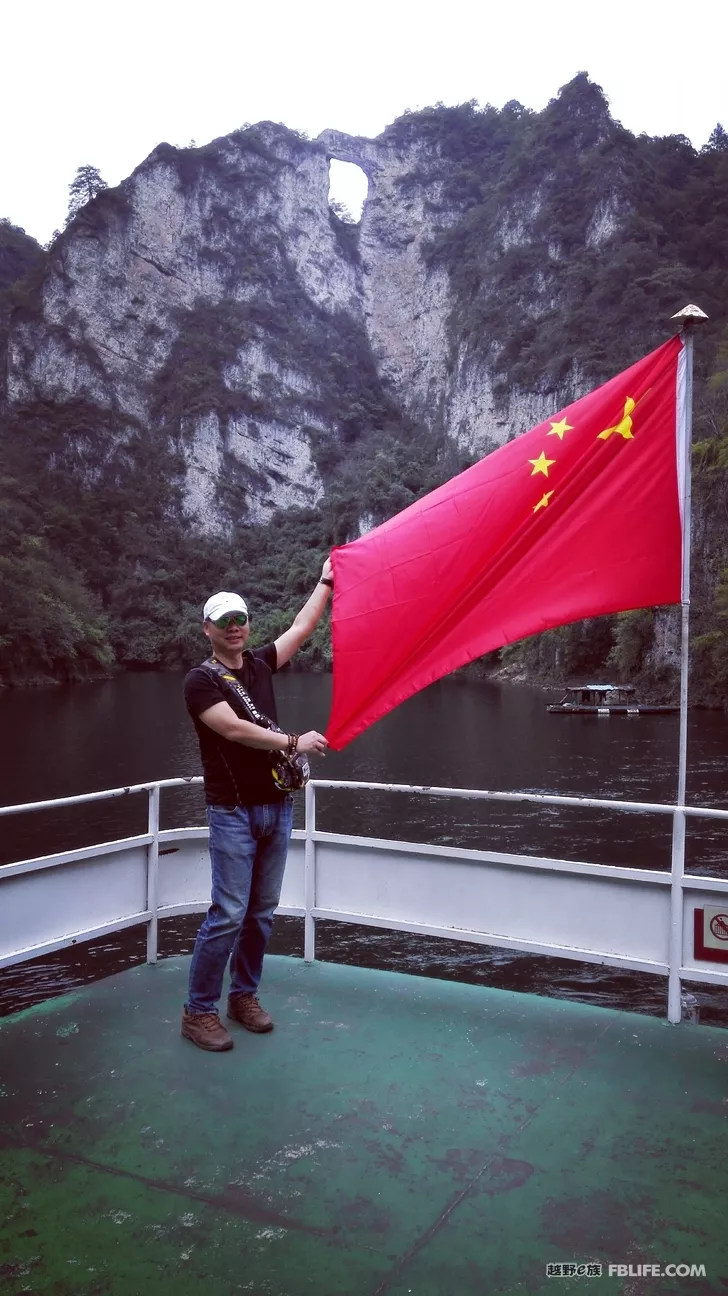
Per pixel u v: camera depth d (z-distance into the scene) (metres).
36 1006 3.54
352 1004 3.51
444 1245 2.12
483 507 3.51
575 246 121.25
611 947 3.34
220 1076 2.95
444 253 149.75
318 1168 2.43
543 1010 3.42
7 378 135.75
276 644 3.47
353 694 3.47
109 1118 2.70
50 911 3.51
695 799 25.19
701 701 51.31
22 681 81.62
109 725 47.78
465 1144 2.53
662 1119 2.65
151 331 143.75
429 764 32.81
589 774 29.64
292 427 140.75
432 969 14.12
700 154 141.12
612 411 3.50
